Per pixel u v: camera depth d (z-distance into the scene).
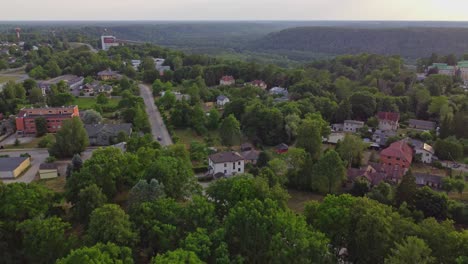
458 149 121.69
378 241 53.53
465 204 87.88
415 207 83.25
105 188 76.94
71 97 187.62
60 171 107.25
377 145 133.62
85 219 68.81
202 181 102.38
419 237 54.31
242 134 142.62
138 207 62.19
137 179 81.19
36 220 59.53
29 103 181.75
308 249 49.34
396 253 47.38
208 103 198.00
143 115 150.75
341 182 95.25
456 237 51.19
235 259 50.09
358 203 58.97
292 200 93.00
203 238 50.97
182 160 88.50
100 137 132.88
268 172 92.00
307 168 97.62
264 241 52.97
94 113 151.38
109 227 54.72
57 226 58.66
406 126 161.12
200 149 121.50
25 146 128.88
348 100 169.50
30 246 56.72
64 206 81.06
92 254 45.59
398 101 176.12
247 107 153.00
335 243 58.06
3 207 62.41
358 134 147.00
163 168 77.56
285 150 128.62
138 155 89.81
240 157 107.38
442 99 162.12
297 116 141.62
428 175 102.69
